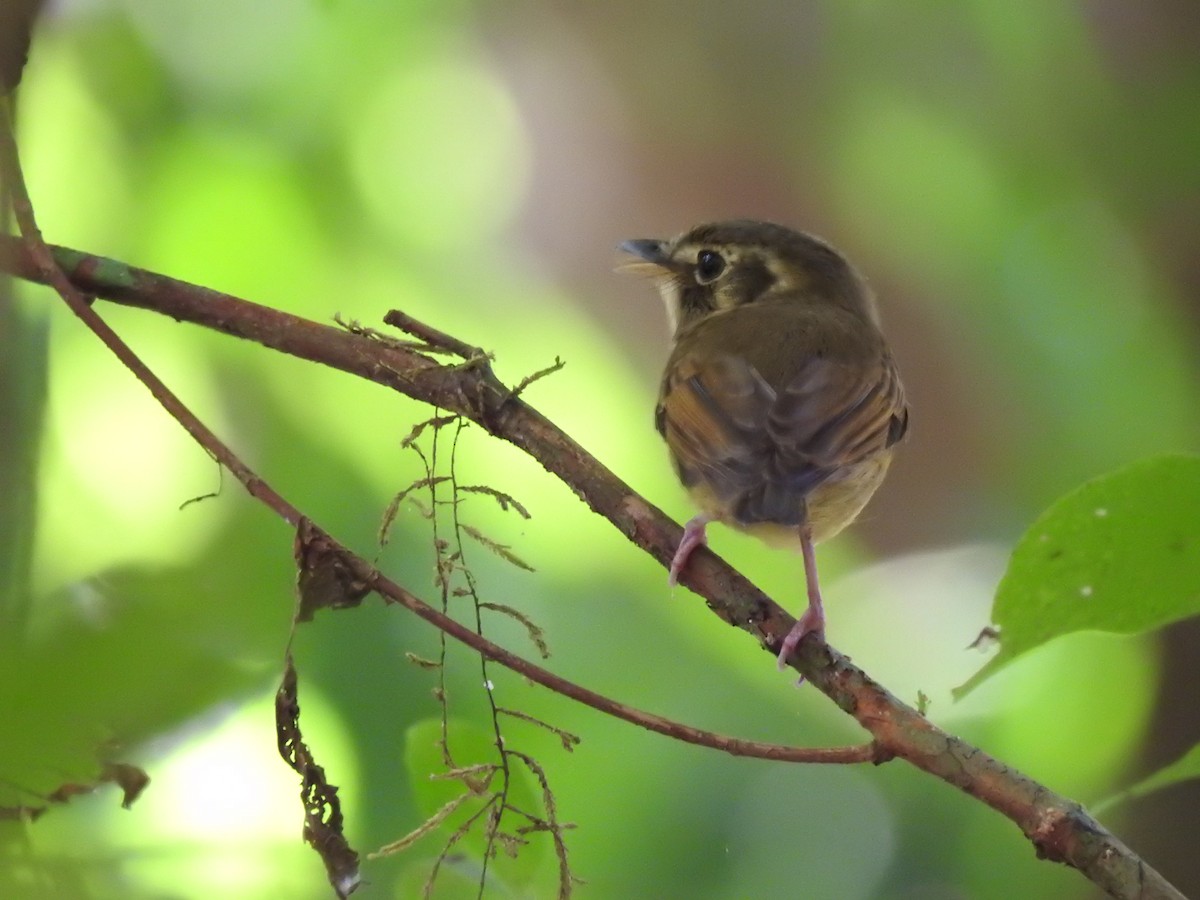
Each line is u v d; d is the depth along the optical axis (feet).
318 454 35.40
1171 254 42.47
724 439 28.89
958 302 44.27
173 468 32.55
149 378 20.30
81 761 16.56
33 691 16.20
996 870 39.96
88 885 18.58
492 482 36.40
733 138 45.55
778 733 38.17
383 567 35.17
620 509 22.38
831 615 44.86
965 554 44.80
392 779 33.14
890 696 19.89
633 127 46.70
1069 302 43.01
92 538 29.35
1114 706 39.99
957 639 43.75
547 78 46.32
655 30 46.60
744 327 33.09
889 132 44.45
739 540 41.70
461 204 42.39
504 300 40.68
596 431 39.63
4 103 20.71
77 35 36.99
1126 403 42.55
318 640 34.09
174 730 16.61
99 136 36.91
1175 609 18.90
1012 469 44.14
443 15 42.93
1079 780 39.70
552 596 36.68
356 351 22.65
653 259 38.34
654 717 19.06
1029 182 43.37
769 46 45.34
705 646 37.55
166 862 21.89
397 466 35.86
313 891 22.41
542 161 45.73
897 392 33.37
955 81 43.65
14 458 16.99
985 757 18.90
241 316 22.84
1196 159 42.55
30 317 18.62
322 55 39.52
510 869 20.67
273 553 29.22
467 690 34.94
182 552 29.04
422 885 20.99
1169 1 42.32
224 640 18.12
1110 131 42.91
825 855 38.40
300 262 38.52
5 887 17.49
